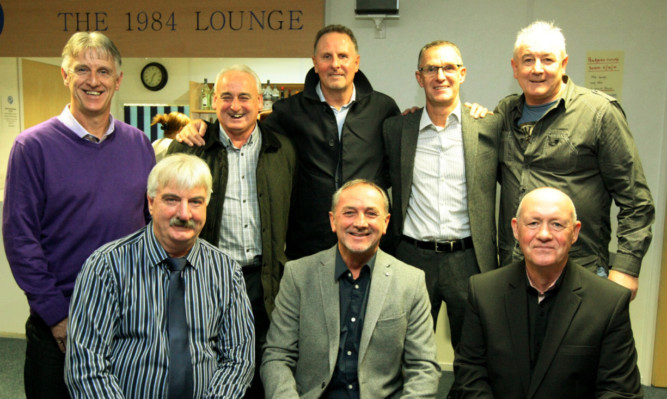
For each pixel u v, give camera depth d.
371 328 1.74
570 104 1.99
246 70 2.06
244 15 2.89
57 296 1.74
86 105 1.79
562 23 2.78
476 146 2.09
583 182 2.00
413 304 1.81
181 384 1.53
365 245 1.74
